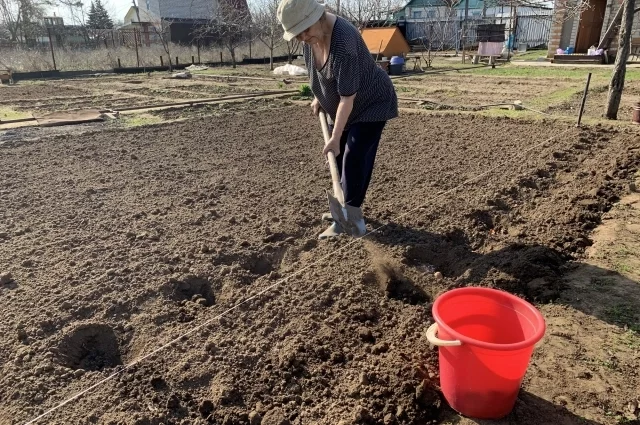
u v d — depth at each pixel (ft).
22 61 68.80
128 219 14.82
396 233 13.62
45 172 19.65
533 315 7.11
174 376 8.48
